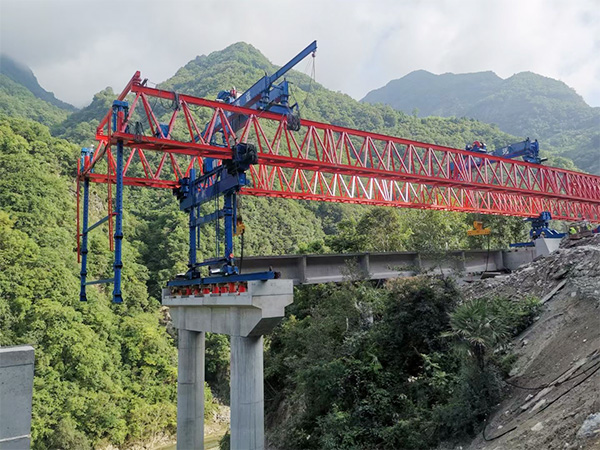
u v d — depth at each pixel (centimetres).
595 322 1527
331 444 1844
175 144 2200
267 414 3294
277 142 3061
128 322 7675
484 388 1541
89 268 8312
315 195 3838
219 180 2183
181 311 2388
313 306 3638
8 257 6775
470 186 4169
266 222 11756
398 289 2278
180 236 10531
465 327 1587
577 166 18312
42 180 8969
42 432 5353
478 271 3716
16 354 644
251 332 1677
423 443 1592
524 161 5044
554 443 1069
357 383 2094
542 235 4284
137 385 6856
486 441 1355
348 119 19188
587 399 1133
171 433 6612
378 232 4850
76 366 6166
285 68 2947
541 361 1570
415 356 2097
